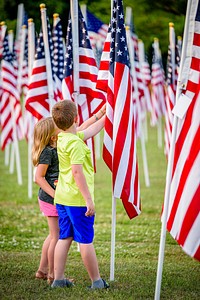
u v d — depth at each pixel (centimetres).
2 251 1184
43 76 1284
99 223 1485
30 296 871
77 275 992
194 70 816
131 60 2138
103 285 895
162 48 3534
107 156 962
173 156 829
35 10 3319
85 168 888
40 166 927
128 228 1423
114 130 946
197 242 798
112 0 982
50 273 939
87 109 1134
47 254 962
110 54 970
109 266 1059
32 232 1377
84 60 1129
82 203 870
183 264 1087
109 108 960
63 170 891
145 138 3875
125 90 948
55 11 3297
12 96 1962
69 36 1135
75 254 1164
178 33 3472
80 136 926
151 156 3078
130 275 996
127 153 944
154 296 873
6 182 2250
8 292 894
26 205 1752
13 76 1945
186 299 865
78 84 1122
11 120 2127
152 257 1141
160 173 2481
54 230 939
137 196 955
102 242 1271
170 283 948
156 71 2772
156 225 1461
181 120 826
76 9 1111
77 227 873
